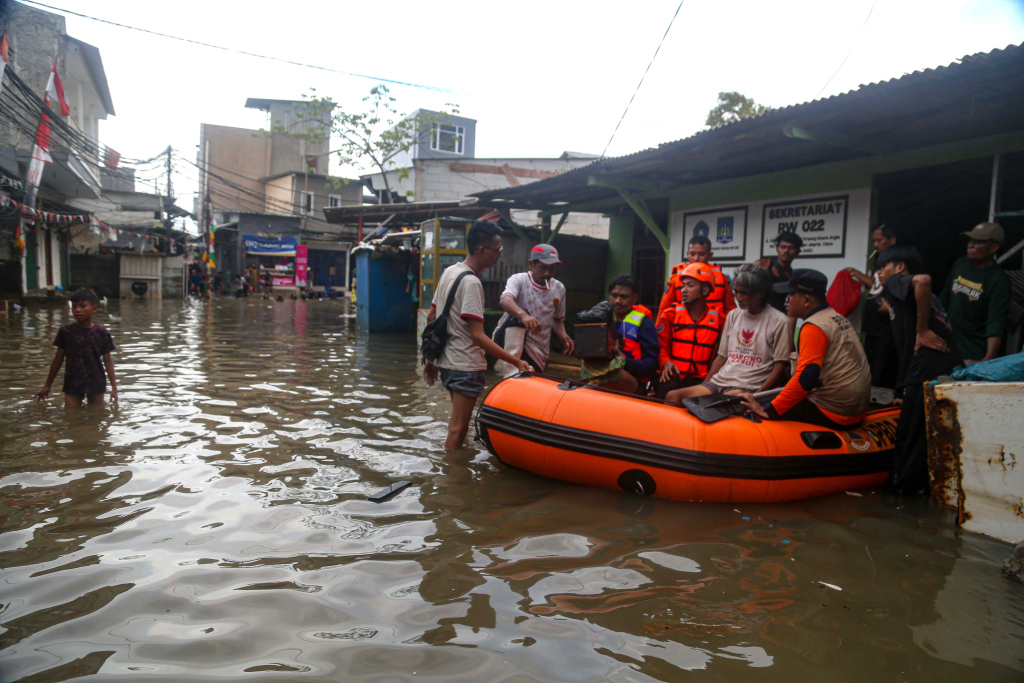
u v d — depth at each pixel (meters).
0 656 2.13
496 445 4.36
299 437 4.93
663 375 5.03
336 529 3.26
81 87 21.58
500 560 2.99
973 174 6.29
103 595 2.54
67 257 23.72
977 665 2.29
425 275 11.28
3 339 10.14
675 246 8.42
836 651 2.36
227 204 40.12
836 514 3.76
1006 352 5.27
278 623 2.39
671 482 3.86
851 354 4.12
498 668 2.17
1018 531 3.35
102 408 5.62
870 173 6.42
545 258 4.95
